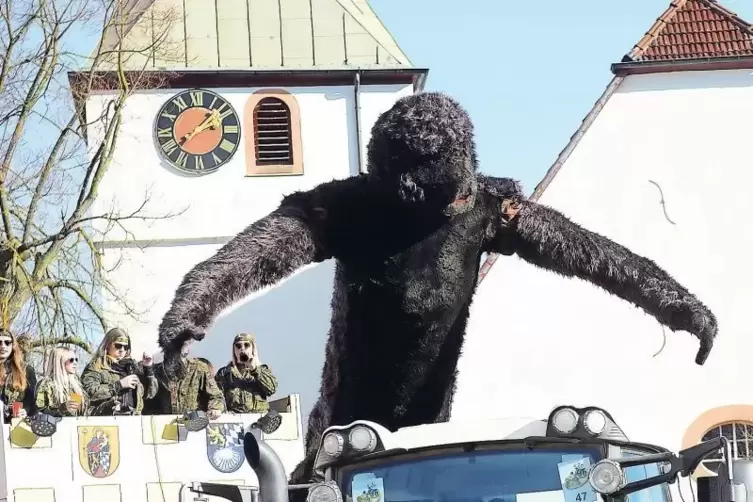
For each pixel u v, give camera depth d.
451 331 20.78
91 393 17.53
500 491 11.95
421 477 12.10
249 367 18.98
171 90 39.44
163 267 38.12
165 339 18.73
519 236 21.08
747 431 33.31
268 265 19.91
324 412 21.25
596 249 21.27
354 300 20.58
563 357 33.22
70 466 15.80
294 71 39.91
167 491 16.14
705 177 34.88
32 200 33.12
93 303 32.28
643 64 35.12
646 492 11.99
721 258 34.41
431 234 20.28
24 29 33.31
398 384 20.84
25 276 30.59
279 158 39.75
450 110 19.17
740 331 33.88
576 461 11.92
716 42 35.91
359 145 39.91
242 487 12.42
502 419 12.32
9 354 16.66
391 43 41.50
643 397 33.22
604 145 34.94
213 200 38.84
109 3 35.19
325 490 11.88
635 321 33.47
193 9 41.00
